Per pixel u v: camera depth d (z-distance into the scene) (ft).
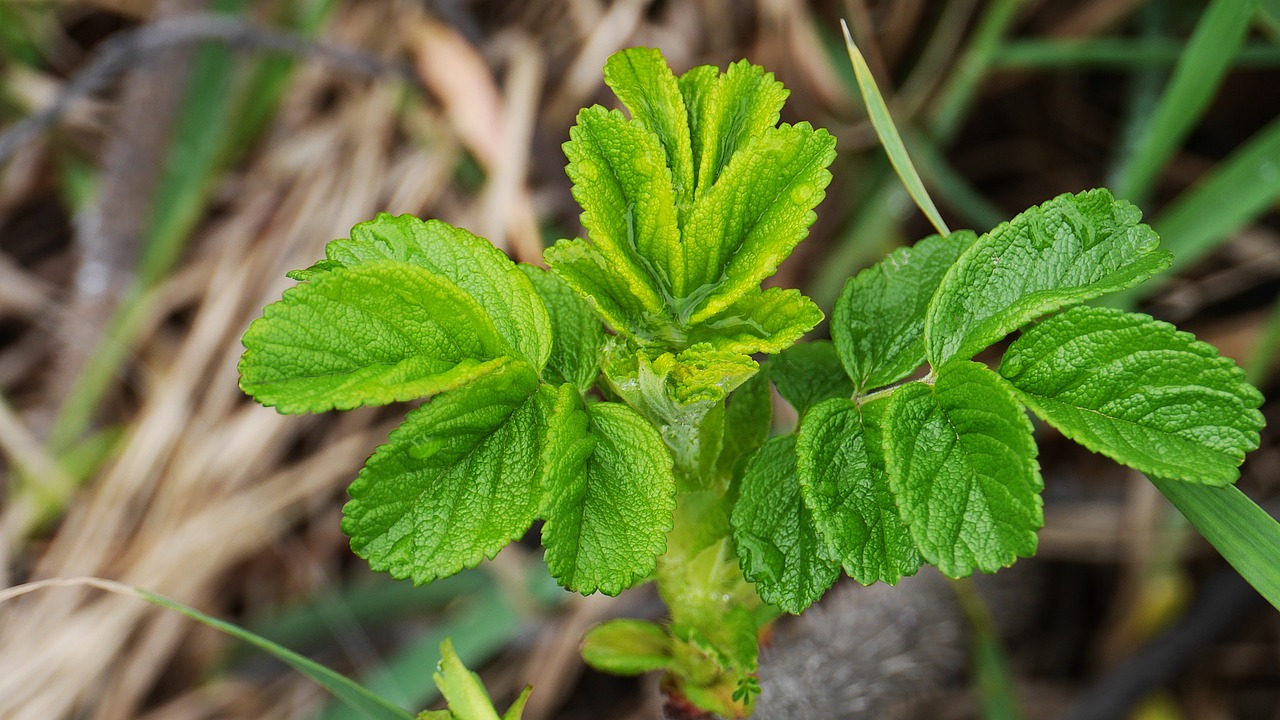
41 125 2.17
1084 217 1.09
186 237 2.39
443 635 2.00
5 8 2.44
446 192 2.38
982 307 1.09
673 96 1.09
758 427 1.16
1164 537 2.02
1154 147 1.70
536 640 2.03
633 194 1.07
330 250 1.08
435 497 1.06
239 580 2.21
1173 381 1.04
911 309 1.13
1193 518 1.20
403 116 2.40
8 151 2.15
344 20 2.48
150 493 2.15
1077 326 1.06
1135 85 2.25
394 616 2.15
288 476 2.16
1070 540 2.14
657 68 1.09
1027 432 1.04
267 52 2.37
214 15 2.34
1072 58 2.07
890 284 1.14
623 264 1.06
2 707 1.93
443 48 2.21
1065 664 2.18
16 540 2.16
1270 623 2.14
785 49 2.25
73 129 2.52
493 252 1.09
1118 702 1.98
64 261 2.52
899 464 1.05
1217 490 1.19
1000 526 1.04
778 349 1.06
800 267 2.28
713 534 1.15
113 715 2.01
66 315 2.32
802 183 1.06
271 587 2.21
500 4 2.49
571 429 1.06
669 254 1.07
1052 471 2.24
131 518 2.13
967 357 1.07
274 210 2.40
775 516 1.09
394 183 2.37
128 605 2.04
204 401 2.22
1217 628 1.99
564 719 2.11
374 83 2.42
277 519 2.15
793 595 1.08
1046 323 1.07
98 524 2.12
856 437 1.09
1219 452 1.04
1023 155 2.46
